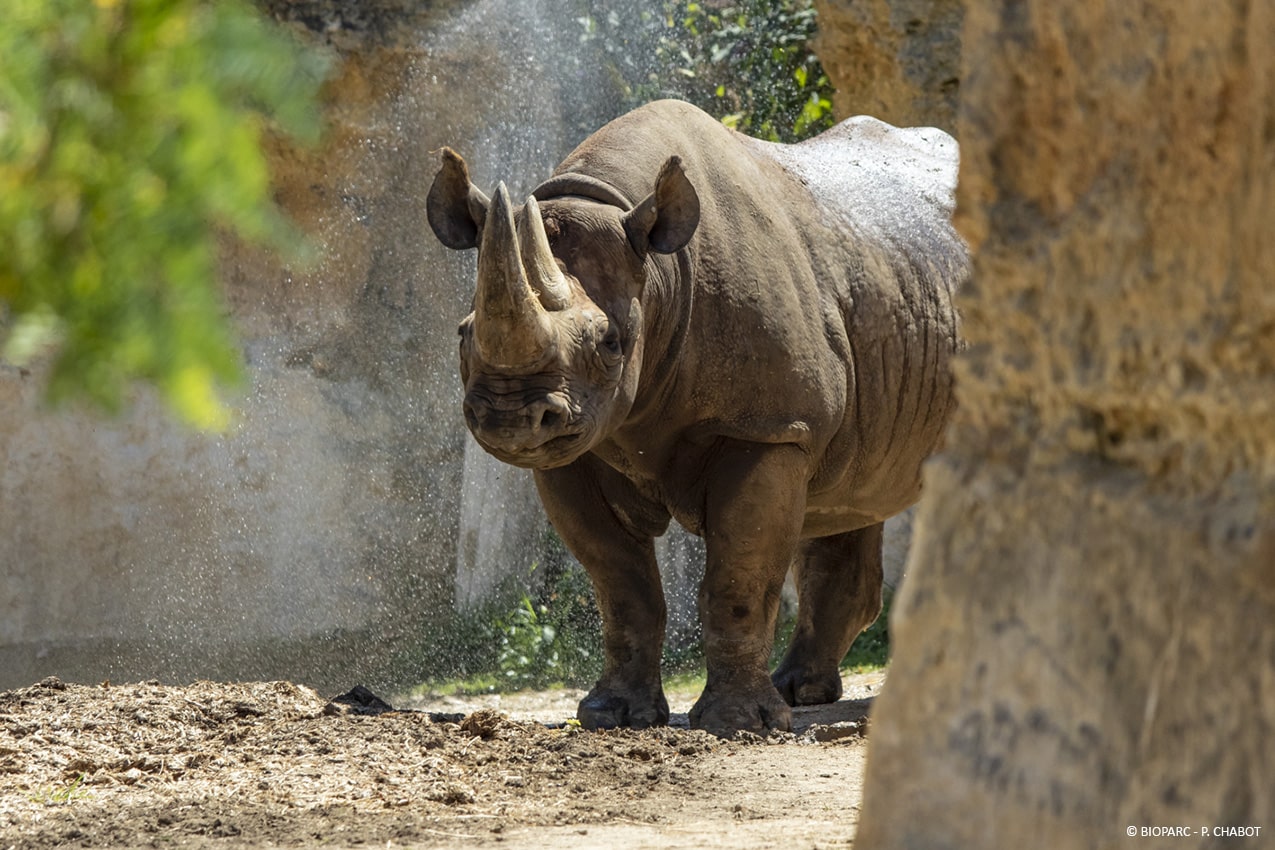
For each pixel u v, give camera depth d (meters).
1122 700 9.86
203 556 52.25
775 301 30.50
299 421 53.75
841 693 39.44
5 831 20.56
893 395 33.94
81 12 5.41
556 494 31.84
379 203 54.88
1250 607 9.31
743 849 17.98
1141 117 10.18
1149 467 10.20
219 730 27.86
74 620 50.31
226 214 5.48
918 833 10.62
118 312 5.34
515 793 23.42
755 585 30.08
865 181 35.31
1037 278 10.90
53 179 5.39
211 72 5.38
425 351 56.19
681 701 44.88
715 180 31.25
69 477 50.16
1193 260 9.84
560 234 28.34
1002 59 11.07
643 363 29.27
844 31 56.22
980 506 11.04
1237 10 9.46
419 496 55.53
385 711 30.69
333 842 19.34
